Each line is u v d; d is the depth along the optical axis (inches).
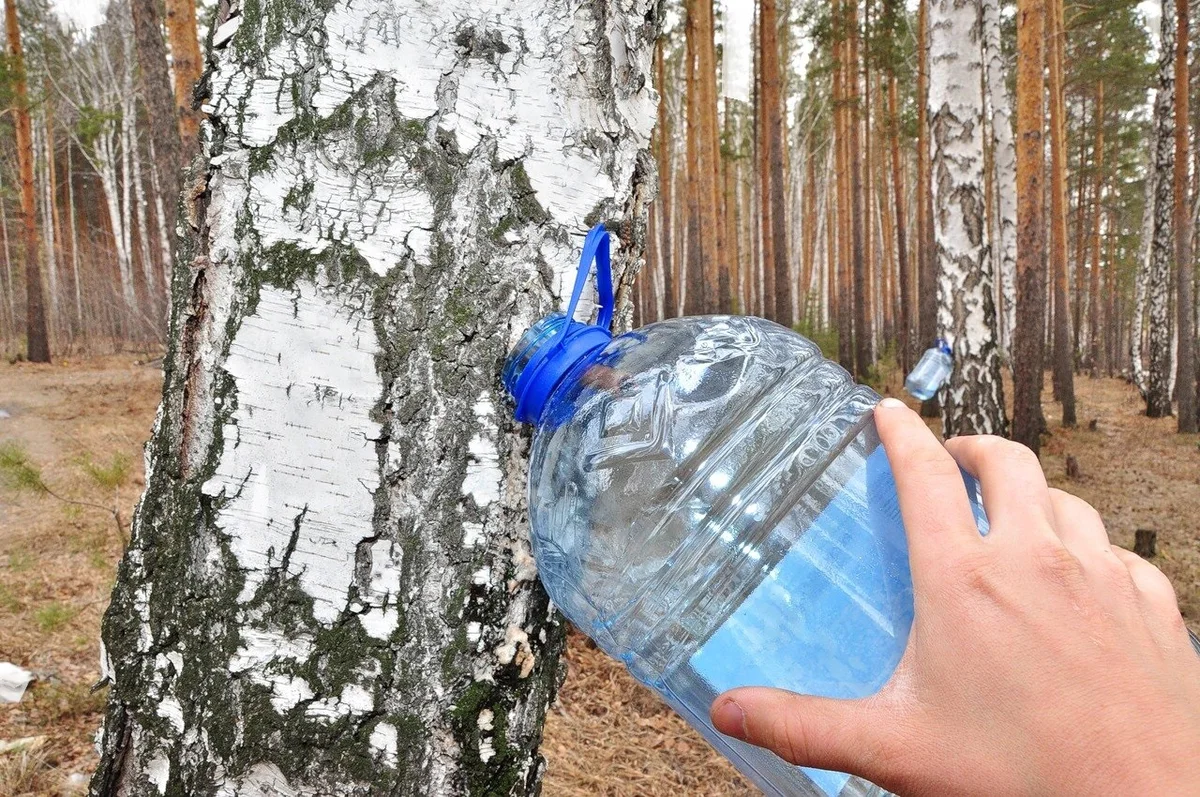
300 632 31.0
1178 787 18.3
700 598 40.1
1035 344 327.6
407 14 31.1
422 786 31.7
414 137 31.0
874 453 39.0
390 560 31.2
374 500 31.0
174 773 32.0
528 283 32.9
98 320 769.6
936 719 22.5
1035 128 311.3
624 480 38.3
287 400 30.9
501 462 32.7
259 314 30.7
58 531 188.5
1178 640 22.2
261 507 31.0
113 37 999.6
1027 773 20.6
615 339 34.6
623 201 36.1
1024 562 22.7
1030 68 305.4
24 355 637.9
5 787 97.7
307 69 30.5
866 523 37.4
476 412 32.1
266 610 31.0
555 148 33.2
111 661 33.6
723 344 45.5
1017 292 330.3
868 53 605.3
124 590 33.5
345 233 30.6
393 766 31.1
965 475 32.8
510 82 32.6
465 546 32.2
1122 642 21.1
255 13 31.0
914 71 736.3
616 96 36.1
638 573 39.5
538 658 34.6
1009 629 21.8
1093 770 19.5
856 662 35.0
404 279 31.0
